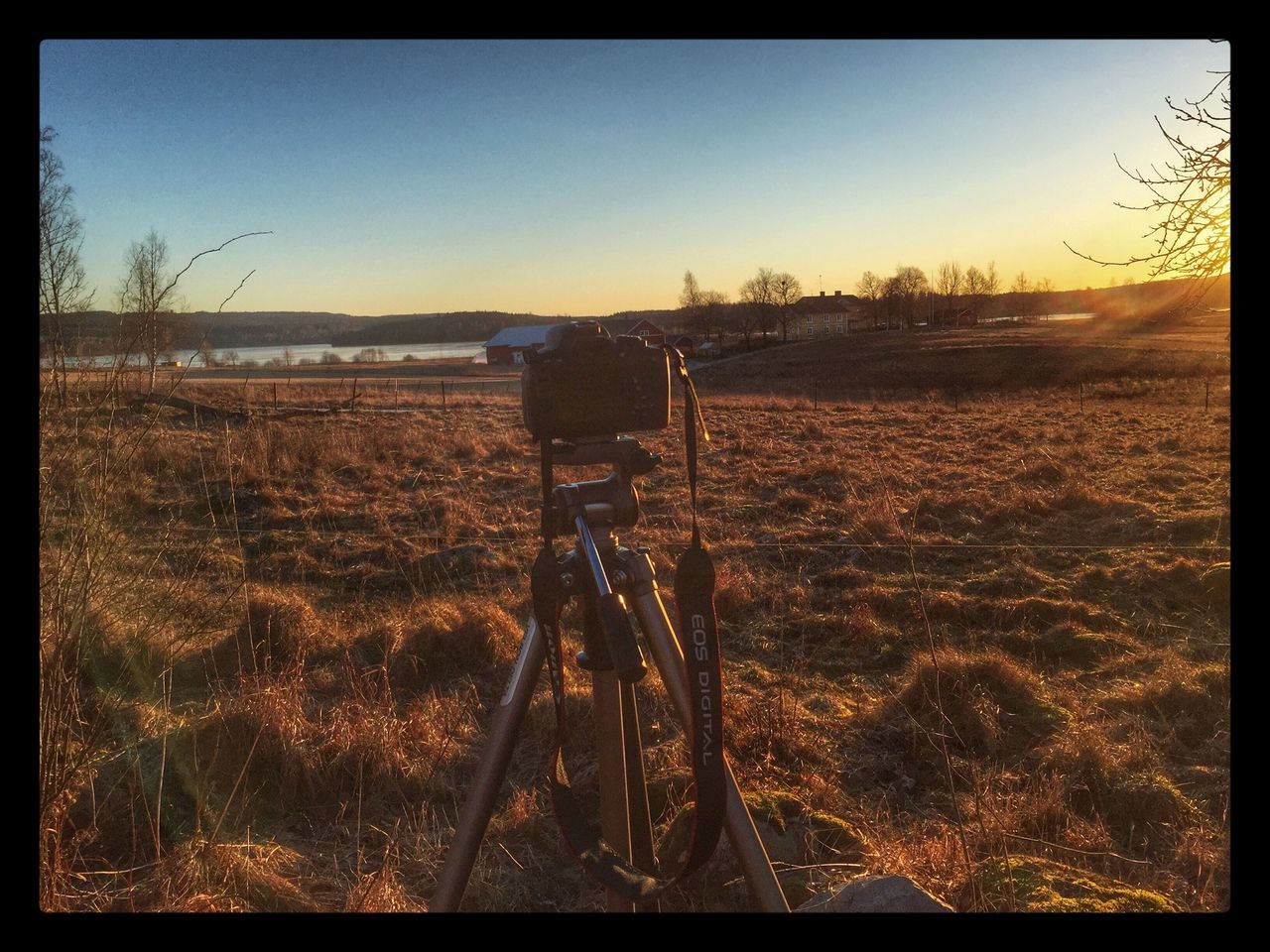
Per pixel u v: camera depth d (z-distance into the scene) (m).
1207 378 42.66
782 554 7.30
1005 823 3.06
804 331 126.06
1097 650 5.23
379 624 5.14
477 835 1.70
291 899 2.52
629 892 1.54
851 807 3.31
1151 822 3.29
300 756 3.22
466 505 9.44
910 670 4.74
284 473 10.85
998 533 8.46
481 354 108.00
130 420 2.76
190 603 4.25
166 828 2.79
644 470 1.70
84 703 3.23
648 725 3.83
